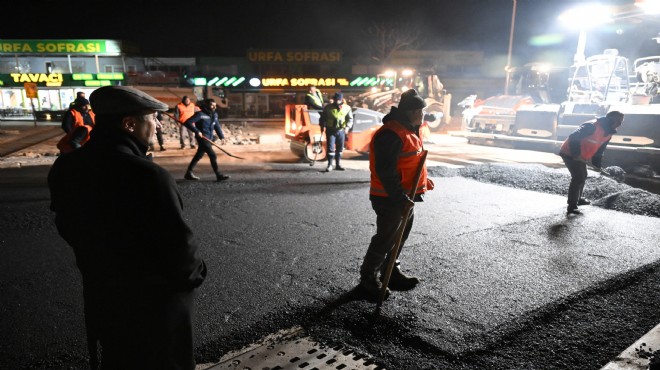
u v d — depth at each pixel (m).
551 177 8.04
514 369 2.62
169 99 26.52
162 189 1.59
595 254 4.45
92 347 1.81
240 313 3.29
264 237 5.12
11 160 11.21
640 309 3.36
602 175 7.95
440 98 20.45
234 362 2.70
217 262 4.33
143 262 1.63
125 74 30.95
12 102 29.97
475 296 3.50
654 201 6.17
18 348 2.87
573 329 3.07
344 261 4.34
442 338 2.89
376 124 11.66
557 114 11.48
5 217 5.96
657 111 8.95
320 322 3.18
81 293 3.70
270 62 37.62
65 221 1.67
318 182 8.39
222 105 29.48
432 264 4.20
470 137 14.64
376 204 3.40
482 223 5.71
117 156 1.59
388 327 3.08
